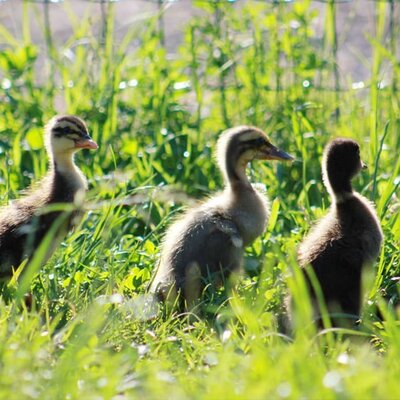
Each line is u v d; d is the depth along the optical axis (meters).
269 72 18.45
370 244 12.23
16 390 8.40
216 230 13.05
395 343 9.50
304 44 18.75
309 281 11.87
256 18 19.14
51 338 10.20
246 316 10.61
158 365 9.44
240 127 14.45
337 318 11.57
